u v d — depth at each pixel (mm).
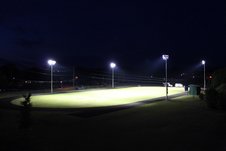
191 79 76125
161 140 13406
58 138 14883
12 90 55375
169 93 46812
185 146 11953
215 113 21484
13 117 23312
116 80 97938
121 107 29875
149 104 31406
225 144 11766
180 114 21922
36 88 62750
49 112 26734
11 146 13273
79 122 20953
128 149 12164
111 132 16344
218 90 27375
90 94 46500
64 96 42781
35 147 13047
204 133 14273
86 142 13797
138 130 16547
